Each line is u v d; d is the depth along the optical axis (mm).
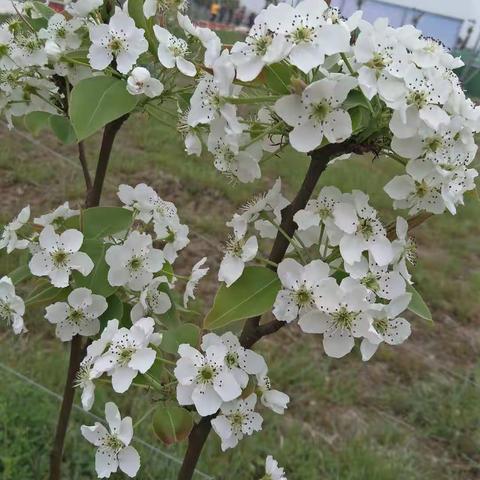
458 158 245
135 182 1187
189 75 301
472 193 270
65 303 311
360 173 1460
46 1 387
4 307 323
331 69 251
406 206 257
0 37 354
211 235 1068
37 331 741
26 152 1197
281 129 253
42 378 641
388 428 715
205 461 592
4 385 586
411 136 232
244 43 234
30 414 561
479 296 1099
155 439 590
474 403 778
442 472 684
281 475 317
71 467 542
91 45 316
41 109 379
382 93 226
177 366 250
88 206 371
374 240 241
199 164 1310
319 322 238
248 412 261
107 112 281
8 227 354
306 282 239
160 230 353
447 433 732
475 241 1350
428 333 967
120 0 342
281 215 271
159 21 329
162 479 549
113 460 275
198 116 251
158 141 1378
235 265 254
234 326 311
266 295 251
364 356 239
